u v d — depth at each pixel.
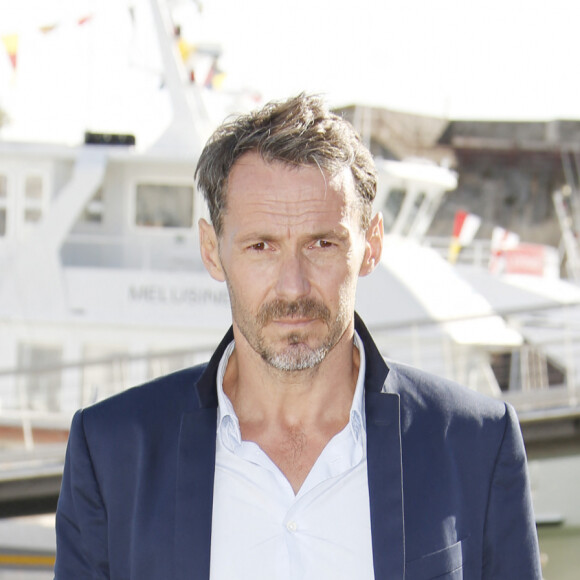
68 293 8.68
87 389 8.57
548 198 21.52
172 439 1.77
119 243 9.10
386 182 9.51
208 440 1.72
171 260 9.08
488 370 8.59
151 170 9.06
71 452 1.81
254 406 1.77
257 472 1.69
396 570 1.63
